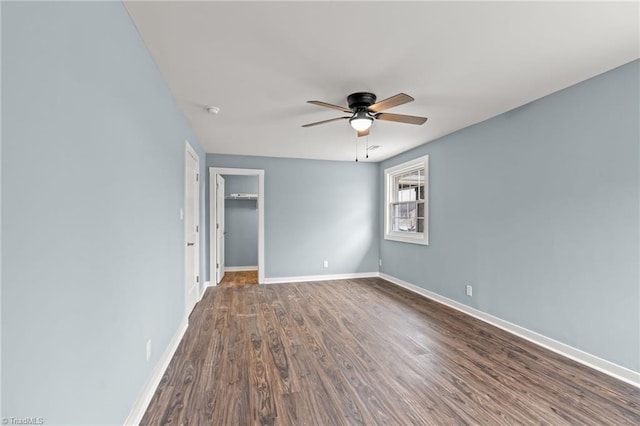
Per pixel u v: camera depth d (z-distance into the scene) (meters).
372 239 5.92
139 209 1.77
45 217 0.92
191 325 3.24
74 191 1.08
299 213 5.51
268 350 2.62
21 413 0.82
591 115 2.38
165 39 1.84
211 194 5.09
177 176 2.84
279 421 1.72
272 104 2.89
